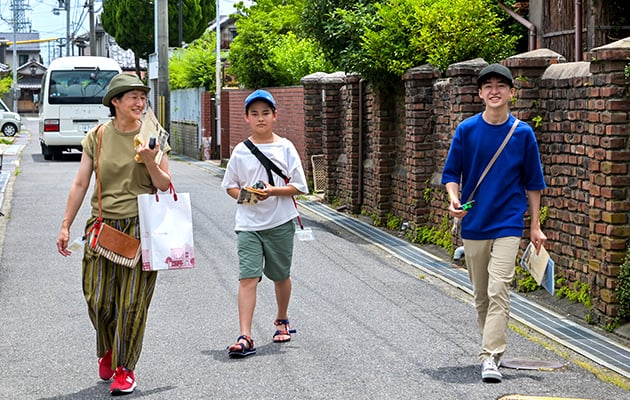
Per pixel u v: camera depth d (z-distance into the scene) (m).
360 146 15.26
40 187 19.38
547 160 9.34
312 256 11.48
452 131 11.29
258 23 23.33
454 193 6.61
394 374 6.53
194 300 8.92
